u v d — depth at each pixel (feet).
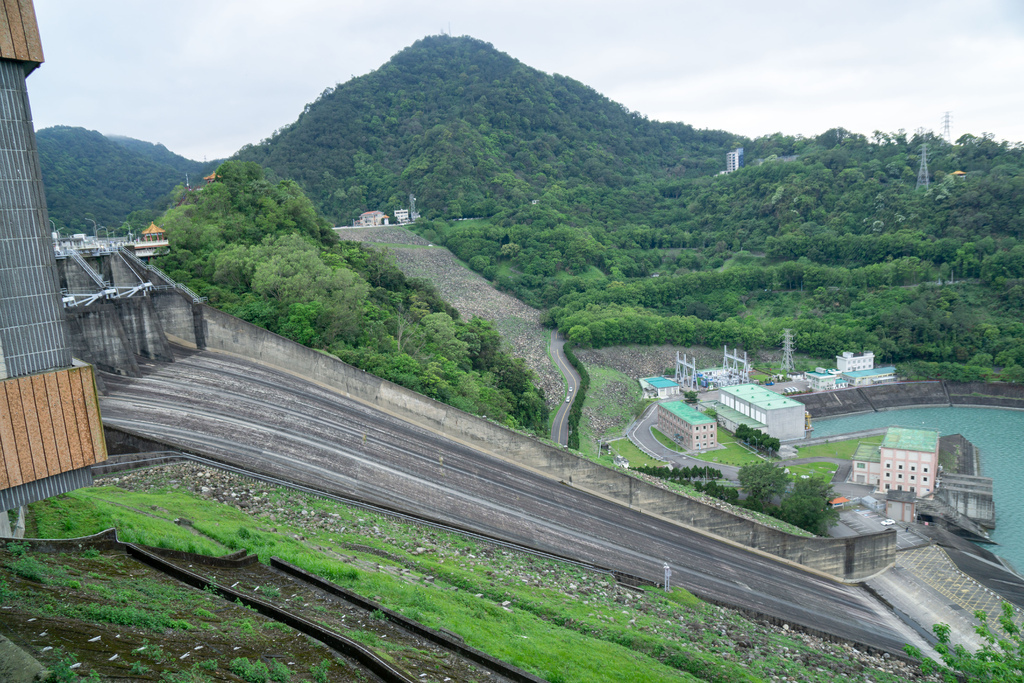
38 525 108.37
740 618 196.44
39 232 98.53
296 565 118.73
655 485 285.64
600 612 158.92
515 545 195.00
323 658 79.61
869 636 225.97
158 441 182.91
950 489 395.96
